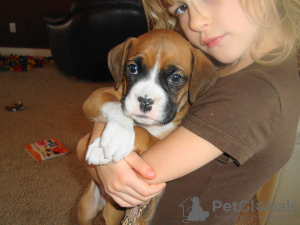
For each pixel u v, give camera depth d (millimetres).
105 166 358
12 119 1118
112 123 364
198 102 354
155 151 340
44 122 1108
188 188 382
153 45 406
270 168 353
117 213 491
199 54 429
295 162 583
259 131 309
